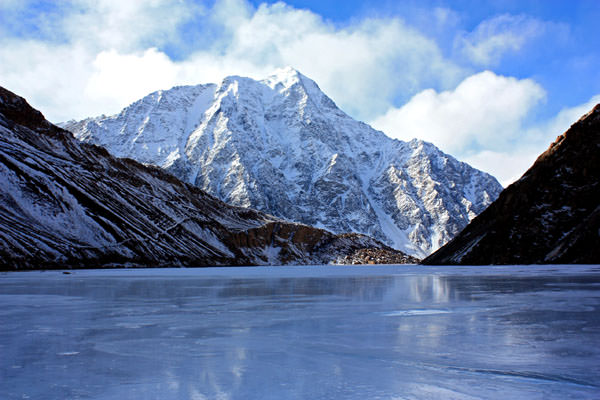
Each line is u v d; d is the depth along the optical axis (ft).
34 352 39.73
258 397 27.32
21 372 33.12
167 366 34.81
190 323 55.57
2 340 45.11
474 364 34.91
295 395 27.66
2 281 148.46
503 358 36.68
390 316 60.70
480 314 61.21
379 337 45.93
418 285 120.16
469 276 157.99
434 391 28.35
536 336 45.62
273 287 121.60
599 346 40.78
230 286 126.72
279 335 47.37
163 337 46.50
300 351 39.81
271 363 35.68
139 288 117.19
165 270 295.69
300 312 65.77
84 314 64.18
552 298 79.41
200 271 279.69
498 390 28.53
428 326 52.11
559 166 285.64
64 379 31.30
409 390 28.55
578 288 97.86
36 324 54.80
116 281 150.82
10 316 62.13
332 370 33.53
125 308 71.56
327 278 176.76
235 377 31.71
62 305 76.13
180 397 27.32
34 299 86.48
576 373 32.27
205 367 34.53
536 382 30.12
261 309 69.87
